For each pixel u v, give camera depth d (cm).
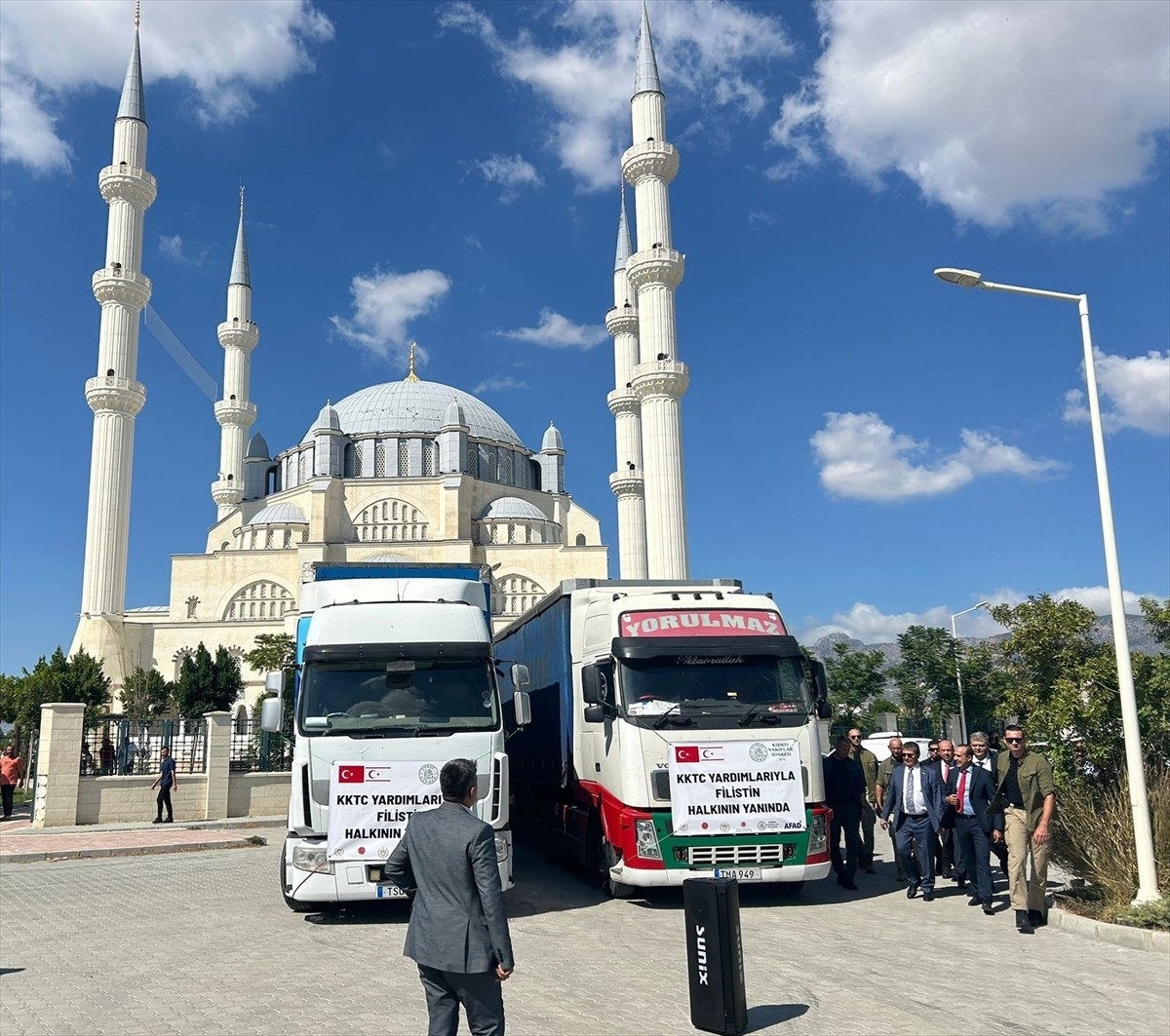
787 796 1352
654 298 5612
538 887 1597
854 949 1121
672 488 5434
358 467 9050
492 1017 574
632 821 1334
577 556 8219
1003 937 1195
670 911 1360
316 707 1292
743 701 1385
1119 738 1694
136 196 7194
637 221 5734
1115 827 1351
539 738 1944
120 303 7112
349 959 1071
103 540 6900
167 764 2695
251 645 7762
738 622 1445
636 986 945
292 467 9362
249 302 9419
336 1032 796
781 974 1000
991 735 2000
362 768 1256
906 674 5125
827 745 2098
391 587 1488
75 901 1528
